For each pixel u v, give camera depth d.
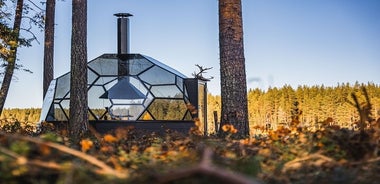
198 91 18.66
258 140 6.25
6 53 15.24
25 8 18.20
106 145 5.25
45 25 20.28
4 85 16.42
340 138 4.70
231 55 10.75
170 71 18.45
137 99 17.39
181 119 17.78
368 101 5.21
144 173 3.02
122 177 2.99
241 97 10.71
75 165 3.05
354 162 4.16
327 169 3.97
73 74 13.20
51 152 3.40
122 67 18.28
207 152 2.65
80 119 13.00
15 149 3.17
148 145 6.16
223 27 10.88
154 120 17.27
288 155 4.75
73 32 13.32
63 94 18.56
